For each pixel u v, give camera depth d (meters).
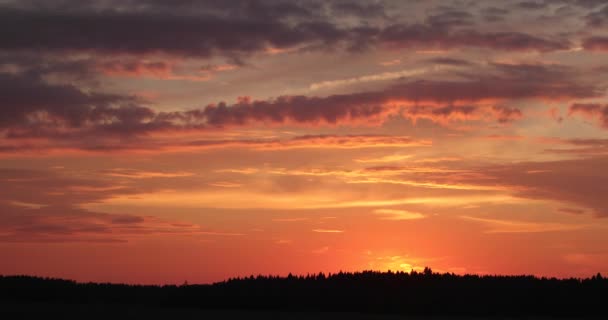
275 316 148.00
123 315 143.38
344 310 161.00
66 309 151.62
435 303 157.62
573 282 160.38
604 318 143.38
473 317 148.25
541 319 145.38
